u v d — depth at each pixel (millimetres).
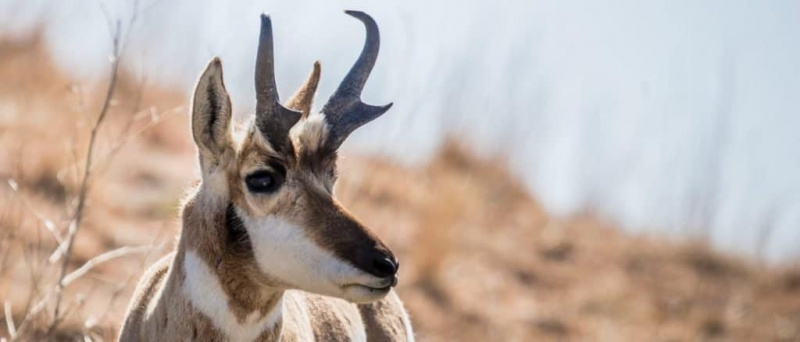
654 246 66562
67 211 37188
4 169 46875
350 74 24875
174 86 60312
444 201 55156
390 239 54469
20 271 39844
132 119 38781
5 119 52250
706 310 60438
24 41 61469
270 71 23516
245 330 23688
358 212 53562
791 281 65562
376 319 30062
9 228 38625
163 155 54969
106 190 48156
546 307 56125
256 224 23391
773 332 59656
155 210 48219
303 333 25844
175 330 23594
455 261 56625
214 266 23516
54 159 47656
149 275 26016
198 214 23750
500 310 54219
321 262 23156
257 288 23703
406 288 52781
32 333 33375
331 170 24234
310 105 25906
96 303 38969
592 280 60688
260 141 23375
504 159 66062
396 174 60156
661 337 56375
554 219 67125
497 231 62688
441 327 51031
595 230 67250
